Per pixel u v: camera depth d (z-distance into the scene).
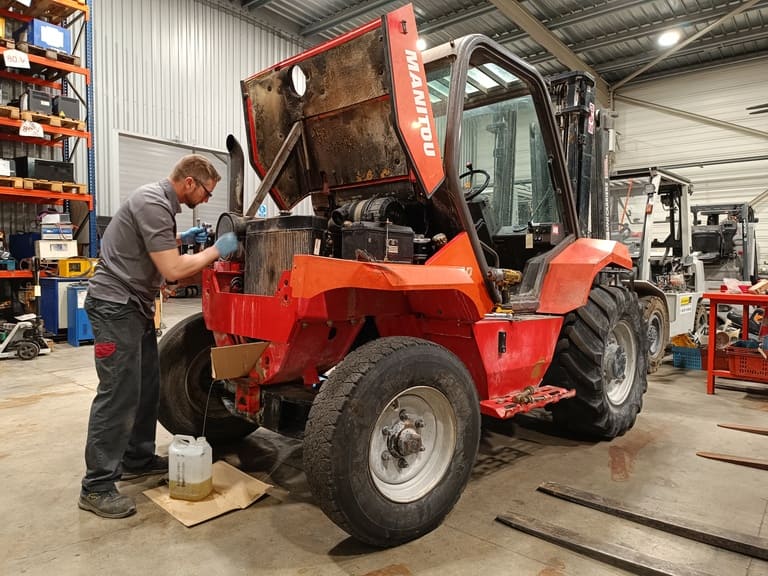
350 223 2.20
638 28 11.09
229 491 2.40
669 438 3.38
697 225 8.72
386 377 1.91
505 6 9.11
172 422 2.89
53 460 2.81
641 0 9.75
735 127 12.48
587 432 3.28
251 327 2.32
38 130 6.77
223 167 11.12
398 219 2.48
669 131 13.42
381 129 2.45
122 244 2.26
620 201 7.29
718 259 8.09
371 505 1.87
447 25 10.62
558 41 10.76
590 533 2.11
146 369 2.57
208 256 2.32
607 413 3.18
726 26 11.05
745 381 4.88
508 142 3.46
